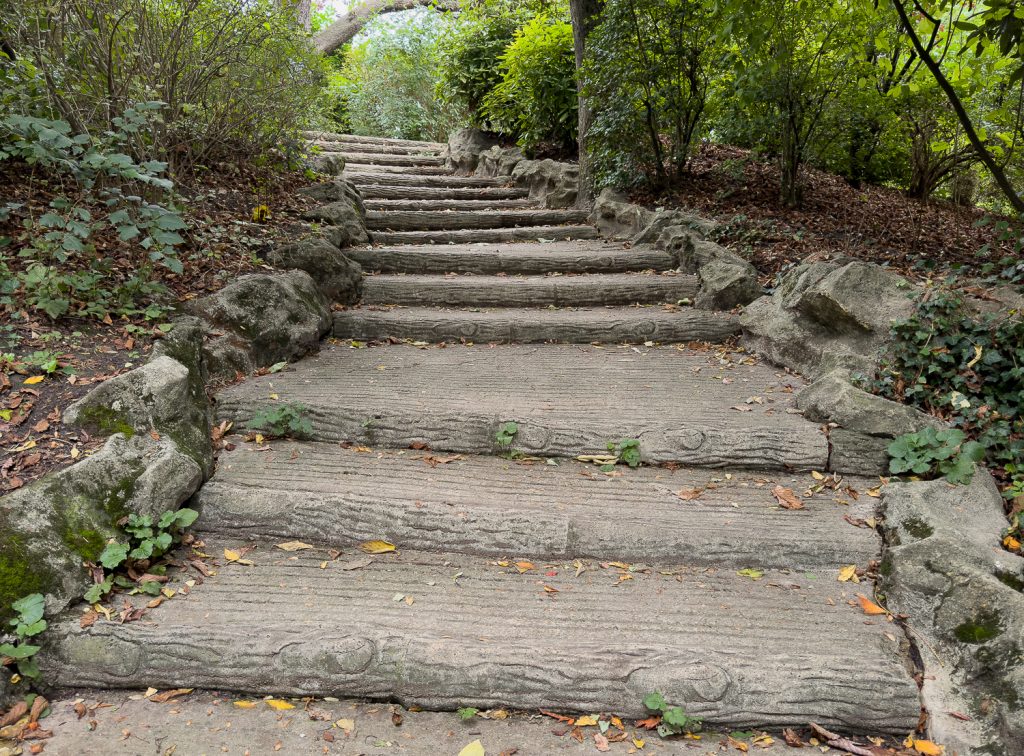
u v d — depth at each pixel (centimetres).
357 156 973
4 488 227
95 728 190
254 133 583
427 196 794
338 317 446
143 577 230
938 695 201
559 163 787
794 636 218
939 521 249
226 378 349
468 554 261
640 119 640
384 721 198
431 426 318
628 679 202
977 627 210
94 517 233
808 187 700
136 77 422
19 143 319
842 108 577
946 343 332
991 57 484
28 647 197
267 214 522
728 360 412
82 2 412
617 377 385
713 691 199
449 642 210
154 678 206
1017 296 355
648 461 308
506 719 200
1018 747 182
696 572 253
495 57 926
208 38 500
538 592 240
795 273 432
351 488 279
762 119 584
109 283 361
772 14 505
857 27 531
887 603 233
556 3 992
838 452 301
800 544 256
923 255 473
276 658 206
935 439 288
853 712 197
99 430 261
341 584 240
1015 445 292
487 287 492
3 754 179
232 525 264
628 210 637
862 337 363
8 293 321
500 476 298
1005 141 548
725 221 575
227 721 195
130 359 305
